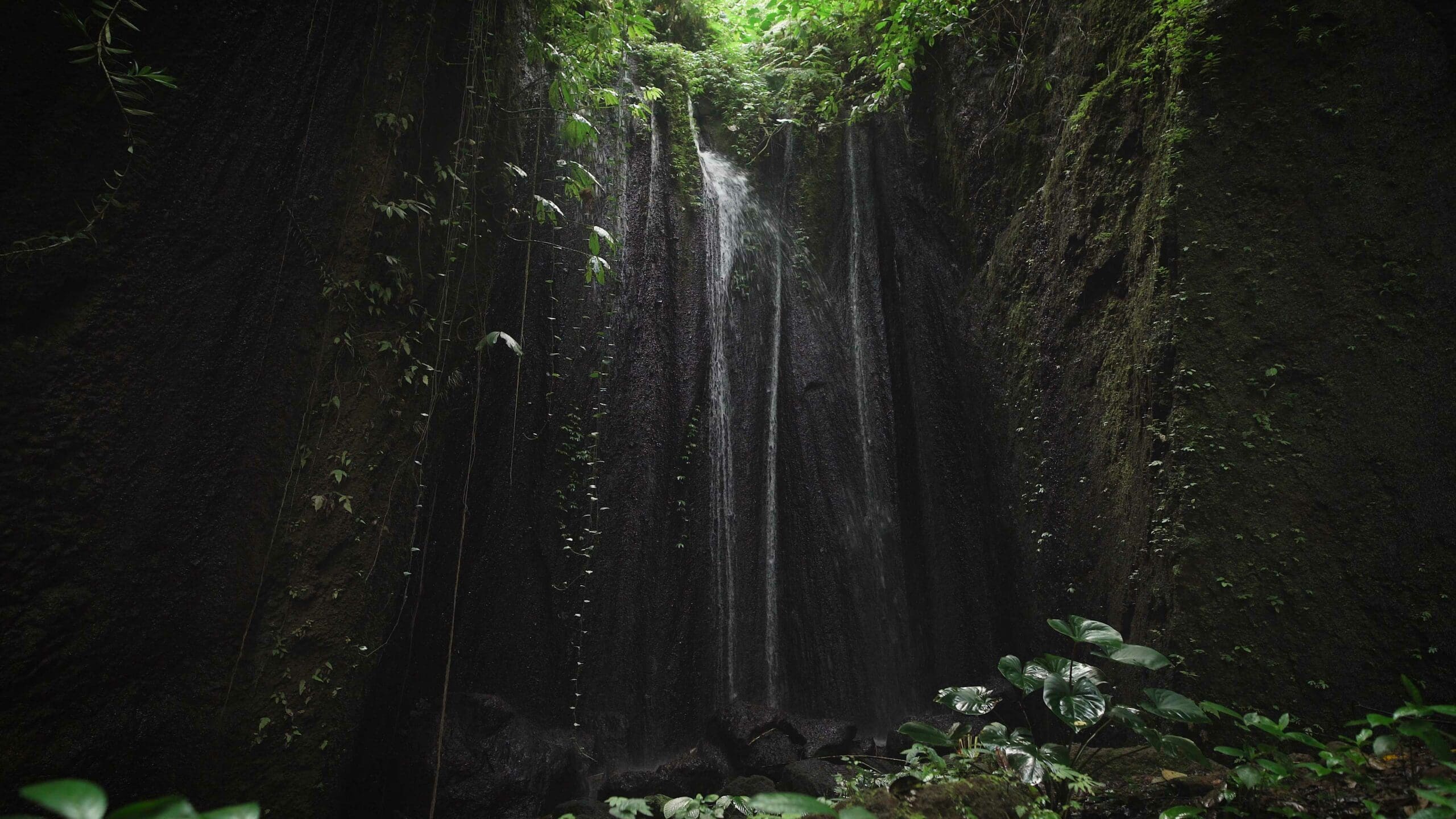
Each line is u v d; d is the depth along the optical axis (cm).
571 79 671
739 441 862
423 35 557
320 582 479
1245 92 540
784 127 973
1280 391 502
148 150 408
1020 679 342
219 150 442
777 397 891
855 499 853
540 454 729
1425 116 522
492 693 667
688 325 850
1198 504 495
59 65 374
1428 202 511
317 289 496
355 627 487
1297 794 307
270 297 470
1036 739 634
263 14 462
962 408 814
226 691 435
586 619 725
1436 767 296
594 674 719
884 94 925
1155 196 567
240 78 451
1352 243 513
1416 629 454
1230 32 544
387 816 542
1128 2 639
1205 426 505
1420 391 488
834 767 617
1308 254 516
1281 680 459
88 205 384
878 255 928
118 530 392
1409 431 484
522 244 710
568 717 692
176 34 420
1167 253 543
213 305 439
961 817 300
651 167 884
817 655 803
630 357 818
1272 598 471
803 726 682
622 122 870
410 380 531
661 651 754
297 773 448
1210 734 454
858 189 952
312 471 485
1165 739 318
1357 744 316
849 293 927
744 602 817
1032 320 729
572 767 629
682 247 870
